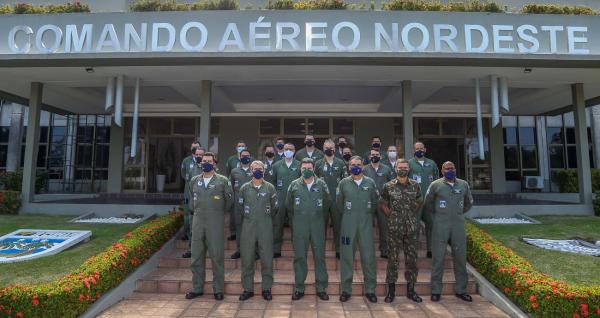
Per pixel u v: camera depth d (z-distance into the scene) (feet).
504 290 15.01
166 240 20.94
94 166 45.03
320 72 26.37
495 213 27.76
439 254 15.65
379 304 15.16
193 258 15.98
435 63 24.20
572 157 44.86
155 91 33.45
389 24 24.57
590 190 28.53
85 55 23.73
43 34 24.85
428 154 42.14
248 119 41.73
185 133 42.45
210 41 24.47
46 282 15.15
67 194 40.50
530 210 27.99
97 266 15.17
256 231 15.72
